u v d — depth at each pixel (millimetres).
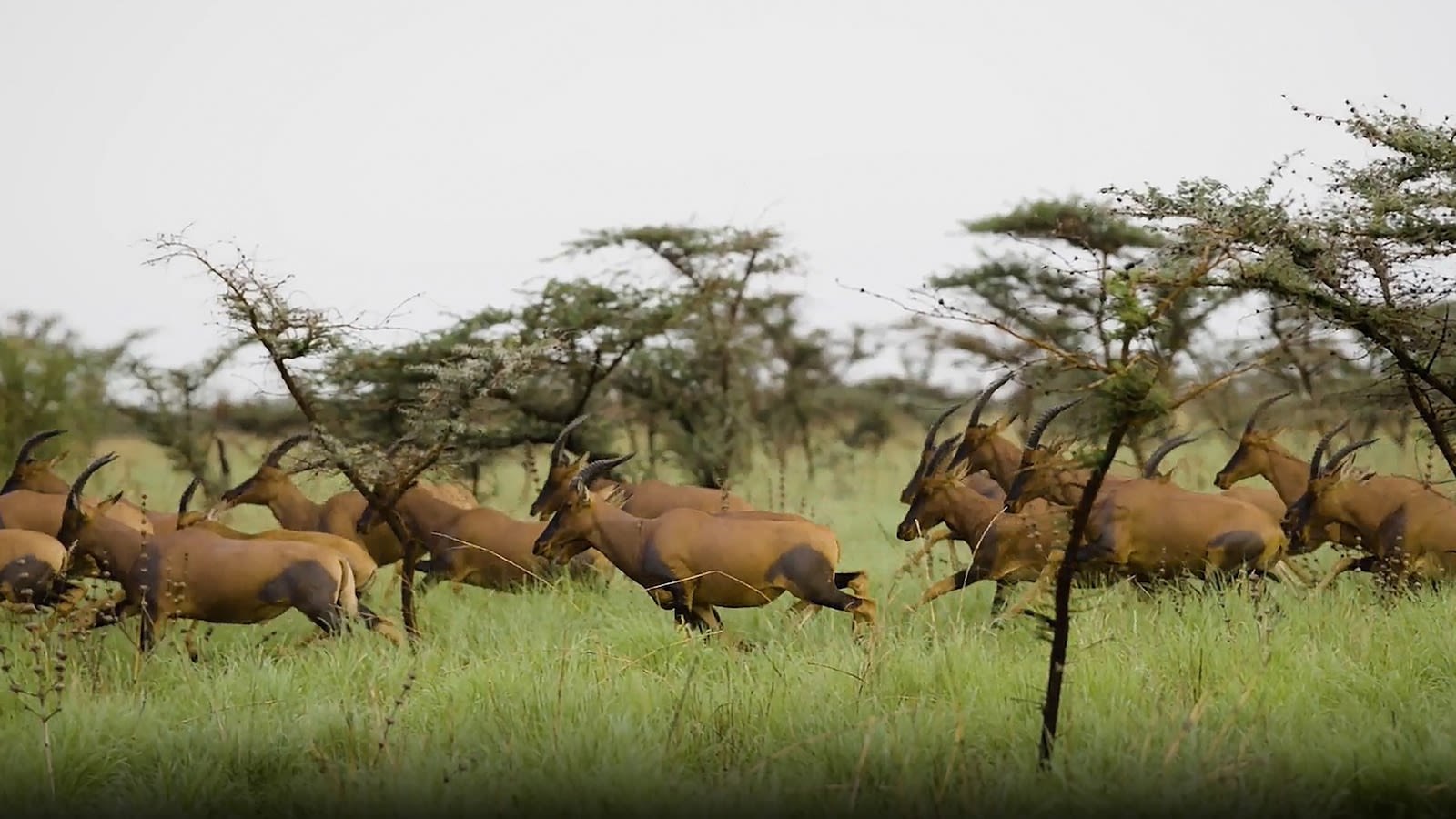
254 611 22484
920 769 15117
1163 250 18078
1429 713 16516
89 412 46719
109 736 16984
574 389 43406
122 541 23125
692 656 19891
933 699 17938
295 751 16781
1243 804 13797
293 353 22766
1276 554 23875
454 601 26625
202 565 22203
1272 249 19422
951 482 24984
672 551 22922
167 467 59156
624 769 15008
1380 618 20500
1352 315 19875
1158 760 15062
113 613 22891
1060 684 15766
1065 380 41062
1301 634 20312
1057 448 22672
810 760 15641
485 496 42312
